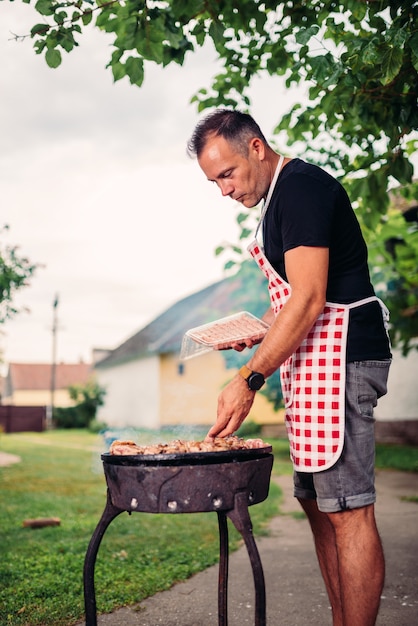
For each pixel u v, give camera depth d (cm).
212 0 303
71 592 333
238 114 227
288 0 328
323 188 216
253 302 1134
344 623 214
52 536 484
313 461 216
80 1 290
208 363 2283
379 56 294
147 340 2830
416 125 345
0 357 2069
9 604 314
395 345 954
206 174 230
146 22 291
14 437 2378
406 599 325
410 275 750
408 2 282
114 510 207
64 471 993
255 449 201
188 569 385
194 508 187
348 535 215
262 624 185
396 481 834
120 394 3073
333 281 223
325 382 217
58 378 6462
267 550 448
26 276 1116
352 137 416
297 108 411
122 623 297
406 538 474
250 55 392
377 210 404
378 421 1484
